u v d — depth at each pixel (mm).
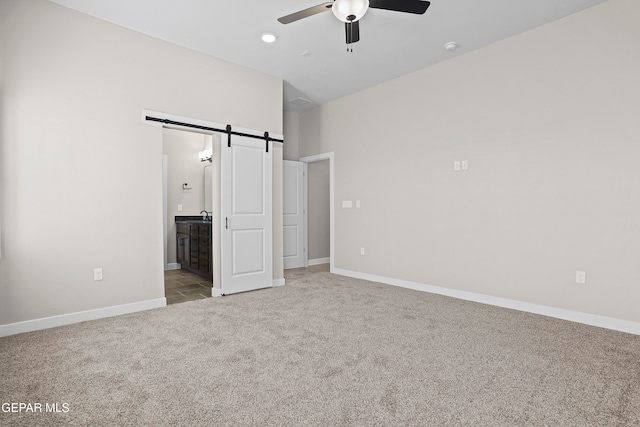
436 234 4270
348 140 5375
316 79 4730
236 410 1745
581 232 3168
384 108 4855
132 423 1632
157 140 3586
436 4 2986
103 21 3246
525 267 3518
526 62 3496
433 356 2393
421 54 3988
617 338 2758
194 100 3842
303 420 1667
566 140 3252
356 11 2504
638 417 1700
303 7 3025
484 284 3826
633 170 2902
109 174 3281
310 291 4312
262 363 2273
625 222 2939
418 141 4457
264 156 4449
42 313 2928
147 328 2936
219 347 2531
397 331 2875
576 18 3174
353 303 3752
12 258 2793
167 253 6059
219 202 4105
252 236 4328
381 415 1709
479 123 3869
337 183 5555
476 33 3518
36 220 2900
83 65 3135
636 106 2885
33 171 2885
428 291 4340
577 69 3180
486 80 3799
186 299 3990
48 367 2203
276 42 3670
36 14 2891
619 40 2957
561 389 1965
